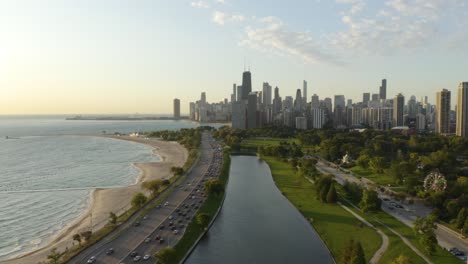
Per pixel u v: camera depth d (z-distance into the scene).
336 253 153.38
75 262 137.38
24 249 164.75
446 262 136.25
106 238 161.25
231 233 180.38
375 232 169.12
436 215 178.62
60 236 178.25
